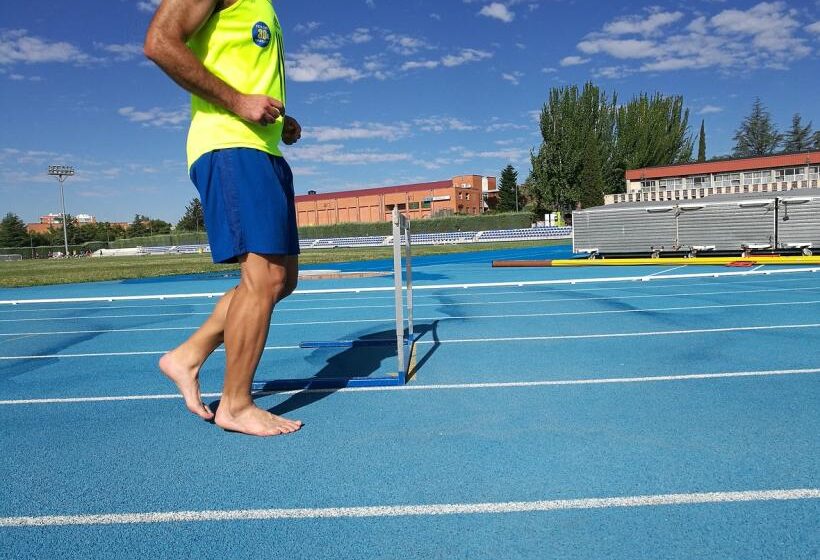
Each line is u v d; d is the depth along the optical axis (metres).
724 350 4.64
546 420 3.00
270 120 2.63
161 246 71.19
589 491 2.15
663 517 1.94
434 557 1.73
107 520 2.03
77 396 3.83
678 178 35.09
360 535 1.88
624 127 51.53
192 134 2.75
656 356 4.50
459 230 53.94
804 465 2.33
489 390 3.64
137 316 8.55
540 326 6.18
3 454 2.73
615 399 3.36
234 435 2.93
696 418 2.96
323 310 8.41
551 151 51.03
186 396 3.12
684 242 15.29
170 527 1.97
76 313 9.21
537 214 53.75
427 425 2.98
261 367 4.58
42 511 2.11
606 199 34.38
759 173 32.31
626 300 8.19
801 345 4.75
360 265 21.23
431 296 9.77
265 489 2.25
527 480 2.26
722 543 1.77
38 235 95.25
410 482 2.28
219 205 2.68
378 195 82.38
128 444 2.83
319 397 3.59
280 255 2.81
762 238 14.09
